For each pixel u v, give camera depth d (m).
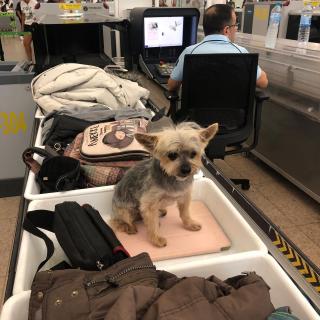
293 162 2.76
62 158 1.20
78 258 0.85
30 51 2.80
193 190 1.21
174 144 0.99
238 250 1.00
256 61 2.17
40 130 1.62
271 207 2.64
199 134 1.06
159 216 1.13
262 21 3.30
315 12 3.08
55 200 1.11
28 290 0.76
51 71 1.94
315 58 2.26
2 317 0.68
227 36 2.48
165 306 0.63
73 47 2.71
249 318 0.63
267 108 2.96
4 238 2.28
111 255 0.87
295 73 2.40
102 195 1.17
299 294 0.73
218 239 1.07
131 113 1.64
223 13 2.39
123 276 0.74
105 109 1.72
